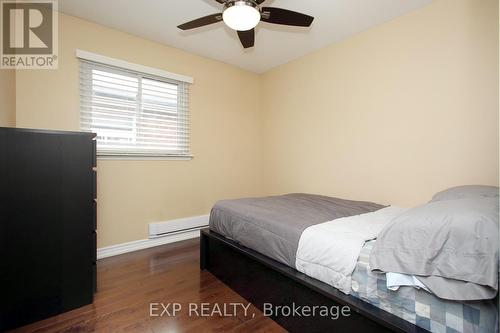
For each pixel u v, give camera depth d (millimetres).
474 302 844
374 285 1087
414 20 2199
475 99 1888
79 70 2373
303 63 3197
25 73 2121
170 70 2928
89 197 1665
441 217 974
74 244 1615
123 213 2635
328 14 2275
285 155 3471
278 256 1531
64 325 1474
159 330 1449
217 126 3381
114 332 1423
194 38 2752
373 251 1092
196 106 3170
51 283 1538
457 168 1981
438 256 914
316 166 3064
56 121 2266
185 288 1921
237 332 1441
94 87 2465
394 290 1004
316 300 1297
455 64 1979
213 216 2201
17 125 2090
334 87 2846
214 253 2145
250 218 1797
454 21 1977
